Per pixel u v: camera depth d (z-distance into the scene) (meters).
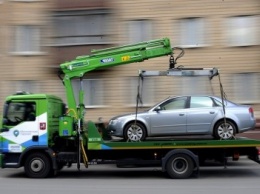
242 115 13.00
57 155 12.33
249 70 20.16
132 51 12.87
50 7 21.00
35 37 21.12
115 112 20.61
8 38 21.19
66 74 12.77
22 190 10.09
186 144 12.07
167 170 12.04
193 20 20.53
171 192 9.64
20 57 21.14
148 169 14.49
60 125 12.38
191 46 20.42
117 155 12.47
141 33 20.66
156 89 20.42
